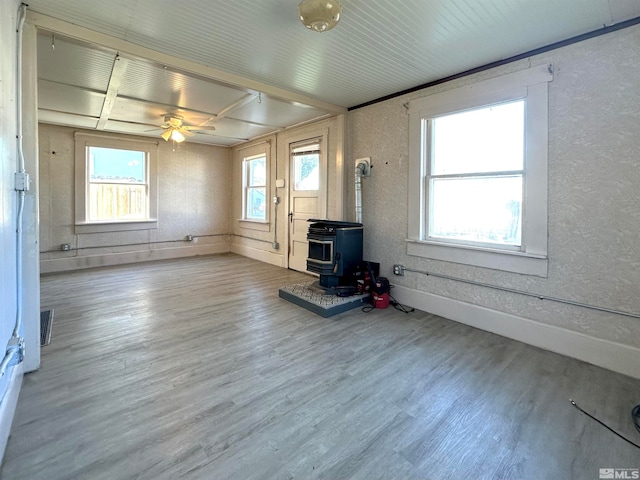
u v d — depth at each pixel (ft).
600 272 7.73
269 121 15.98
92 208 18.31
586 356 7.89
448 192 10.79
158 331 9.35
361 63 9.55
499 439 5.22
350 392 6.48
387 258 12.55
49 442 5.00
